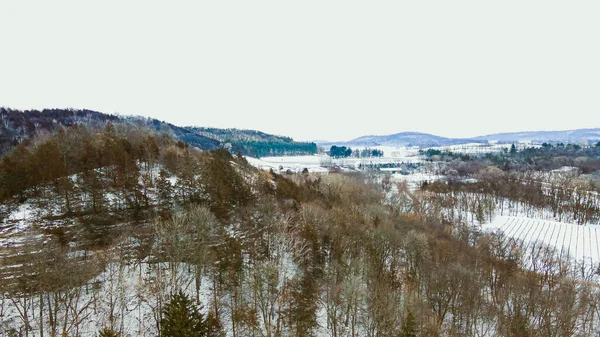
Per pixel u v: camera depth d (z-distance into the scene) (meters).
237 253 65.62
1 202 73.31
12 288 52.59
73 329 50.66
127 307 56.19
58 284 51.25
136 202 84.25
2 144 133.38
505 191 182.50
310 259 73.75
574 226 142.38
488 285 83.69
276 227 79.31
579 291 78.88
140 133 136.50
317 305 66.00
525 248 113.44
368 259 76.81
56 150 87.06
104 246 68.00
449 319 72.88
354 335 62.78
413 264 84.88
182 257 62.72
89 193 81.94
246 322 58.50
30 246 59.75
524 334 63.91
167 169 107.12
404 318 60.28
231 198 93.25
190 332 41.88
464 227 125.81
